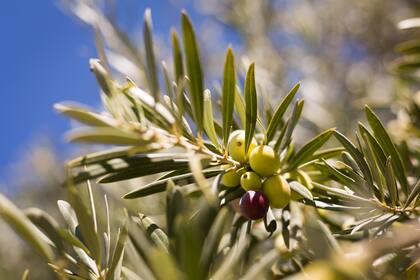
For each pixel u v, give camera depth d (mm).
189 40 422
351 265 411
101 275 435
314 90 936
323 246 416
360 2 1233
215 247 387
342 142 481
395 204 472
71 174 413
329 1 1204
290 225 506
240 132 482
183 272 366
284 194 468
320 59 1110
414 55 663
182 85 423
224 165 478
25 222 376
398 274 467
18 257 792
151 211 586
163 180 458
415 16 1045
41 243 382
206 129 465
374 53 1243
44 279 743
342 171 502
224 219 385
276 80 892
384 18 1225
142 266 401
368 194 475
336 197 489
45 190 985
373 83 1053
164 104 448
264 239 530
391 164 482
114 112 418
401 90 717
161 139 429
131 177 448
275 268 490
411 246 474
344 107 913
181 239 371
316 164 502
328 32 1175
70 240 420
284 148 479
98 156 427
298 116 478
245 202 458
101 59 422
